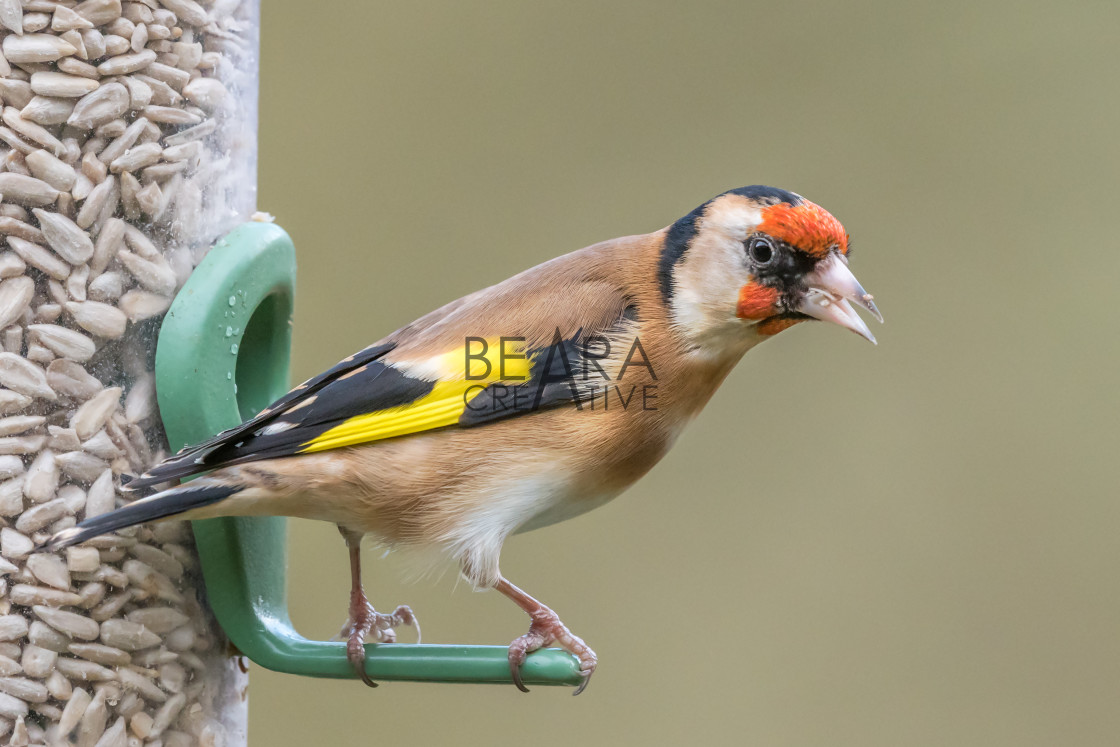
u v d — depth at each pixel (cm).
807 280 732
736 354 759
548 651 703
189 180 762
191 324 738
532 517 720
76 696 708
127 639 725
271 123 1285
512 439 704
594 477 724
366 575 1141
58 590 705
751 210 737
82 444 713
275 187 1267
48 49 708
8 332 698
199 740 756
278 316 802
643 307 739
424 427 694
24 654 698
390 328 1248
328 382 705
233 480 679
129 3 734
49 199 709
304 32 1315
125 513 657
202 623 758
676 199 1344
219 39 793
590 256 763
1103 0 1428
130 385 730
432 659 714
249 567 746
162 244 745
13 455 697
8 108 700
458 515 699
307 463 684
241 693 794
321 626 1125
